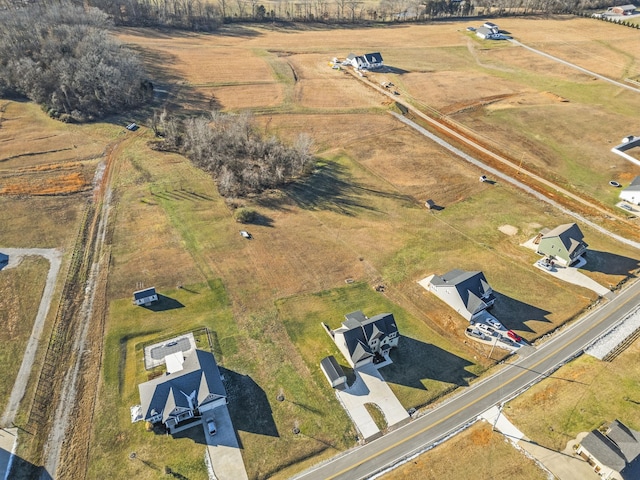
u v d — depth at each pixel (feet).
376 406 148.36
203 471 129.39
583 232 232.73
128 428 139.54
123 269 199.93
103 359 161.07
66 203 240.12
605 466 124.98
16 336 168.35
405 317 181.88
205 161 275.39
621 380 155.12
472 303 178.70
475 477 128.16
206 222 231.30
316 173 276.41
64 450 134.51
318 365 161.48
